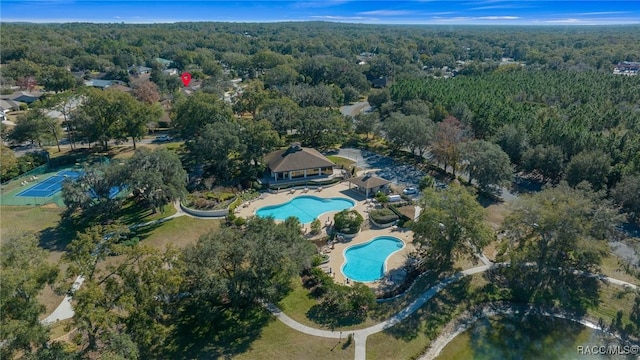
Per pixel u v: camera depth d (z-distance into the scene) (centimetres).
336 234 5622
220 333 3878
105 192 5978
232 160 7756
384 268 4956
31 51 19012
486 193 7206
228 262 3956
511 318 4288
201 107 8581
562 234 4394
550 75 16075
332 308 4247
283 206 6706
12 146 9138
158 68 18788
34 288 2947
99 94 8562
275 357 3625
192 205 6419
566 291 4619
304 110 9381
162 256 3612
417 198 6912
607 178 6706
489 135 9456
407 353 3772
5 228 5691
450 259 5069
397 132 8638
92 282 3306
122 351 2953
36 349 3375
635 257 5191
